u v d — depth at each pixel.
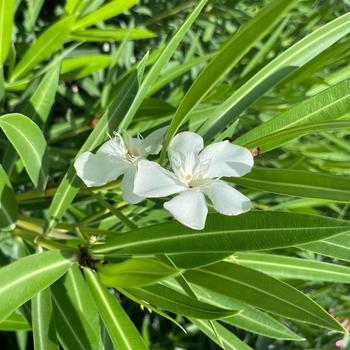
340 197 0.29
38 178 0.35
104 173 0.31
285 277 0.42
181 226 0.29
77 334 0.35
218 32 0.65
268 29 0.27
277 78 0.36
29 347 0.60
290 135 0.33
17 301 0.28
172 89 0.60
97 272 0.31
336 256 0.35
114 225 0.43
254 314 0.38
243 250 0.28
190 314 0.29
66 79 0.51
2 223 0.34
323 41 0.36
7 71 0.51
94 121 0.52
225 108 0.36
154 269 0.28
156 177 0.29
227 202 0.28
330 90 0.34
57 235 0.35
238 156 0.30
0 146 0.48
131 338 0.30
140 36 0.51
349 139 0.63
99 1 0.52
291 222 0.28
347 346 0.61
